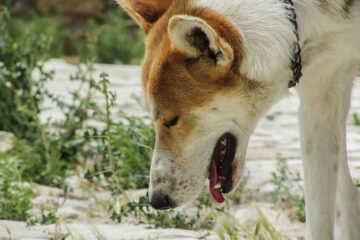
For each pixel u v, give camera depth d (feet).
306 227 25.73
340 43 24.64
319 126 25.66
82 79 42.39
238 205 32.94
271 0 23.63
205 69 23.54
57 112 46.57
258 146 41.14
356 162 36.94
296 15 23.85
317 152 25.66
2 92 42.42
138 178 33.73
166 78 23.84
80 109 39.91
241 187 33.24
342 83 25.52
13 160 36.37
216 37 22.65
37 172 36.60
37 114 40.81
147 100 24.49
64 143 37.65
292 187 33.63
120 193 32.55
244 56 23.40
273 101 24.56
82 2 93.30
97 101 49.73
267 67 23.49
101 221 30.83
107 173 34.35
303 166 25.88
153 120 24.59
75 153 37.96
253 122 24.89
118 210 31.27
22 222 29.55
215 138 24.73
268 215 31.45
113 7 94.02
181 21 22.61
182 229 29.17
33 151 38.17
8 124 42.24
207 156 24.85
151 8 25.07
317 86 25.35
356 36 24.72
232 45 23.29
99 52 85.51
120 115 36.60
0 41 43.37
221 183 25.44
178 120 24.23
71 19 93.56
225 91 23.81
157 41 24.25
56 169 36.42
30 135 40.40
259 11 23.50
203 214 30.91
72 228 28.71
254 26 23.40
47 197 33.32
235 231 28.19
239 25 23.41
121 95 53.36
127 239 27.22
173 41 23.26
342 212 27.22
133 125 35.73
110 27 89.15
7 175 32.89
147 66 24.38
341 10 24.20
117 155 34.45
